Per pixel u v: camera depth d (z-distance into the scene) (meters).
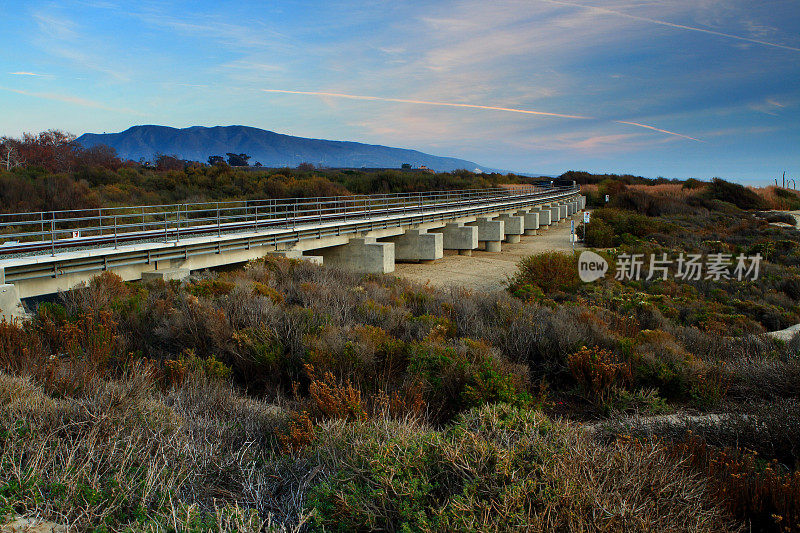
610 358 8.55
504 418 4.57
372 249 25.53
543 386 7.99
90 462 3.87
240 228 23.08
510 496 3.03
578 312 12.70
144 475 3.89
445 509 3.21
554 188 82.25
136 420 4.72
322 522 3.44
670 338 10.64
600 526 2.92
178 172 50.09
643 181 101.38
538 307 13.59
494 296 14.18
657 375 8.00
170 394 6.14
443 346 8.20
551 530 2.89
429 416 6.56
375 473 3.54
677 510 3.28
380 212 32.44
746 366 8.36
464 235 34.06
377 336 8.42
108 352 7.78
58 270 13.52
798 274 23.80
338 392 6.01
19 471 3.62
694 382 7.86
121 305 10.45
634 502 3.06
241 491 4.03
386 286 16.48
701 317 15.55
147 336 9.27
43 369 6.40
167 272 15.73
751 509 3.94
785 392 7.32
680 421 6.11
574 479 3.15
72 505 3.37
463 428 4.13
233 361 8.44
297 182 49.72
